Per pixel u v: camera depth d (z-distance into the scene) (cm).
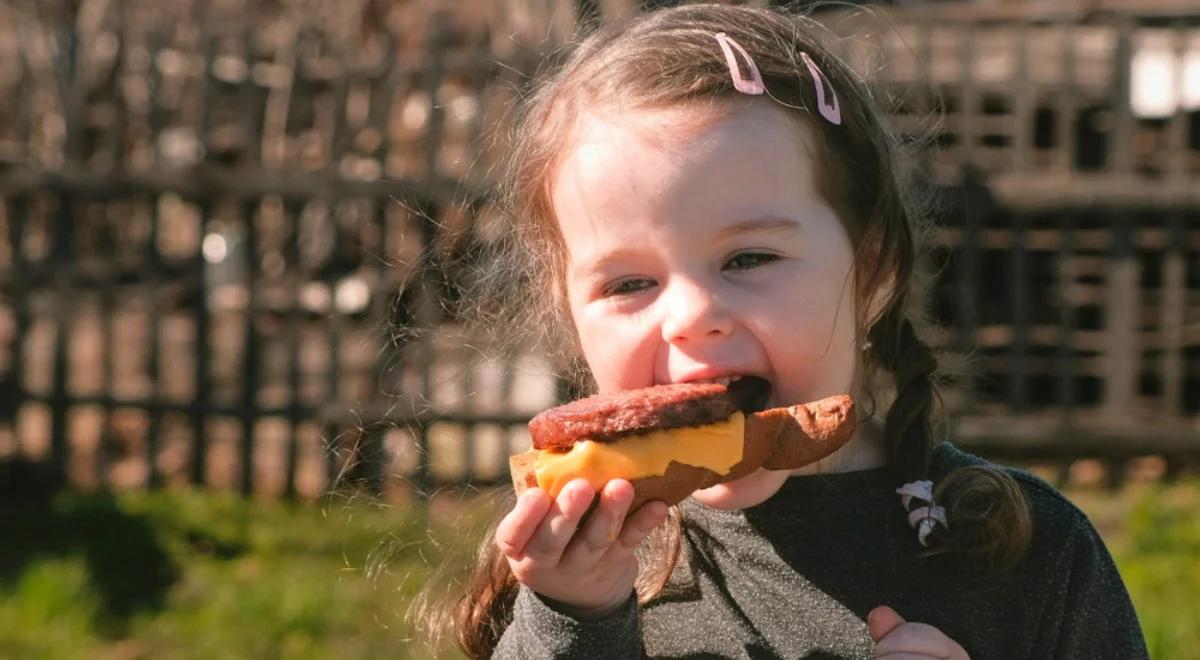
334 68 955
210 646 562
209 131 973
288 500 777
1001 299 978
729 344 200
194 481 814
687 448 192
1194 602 598
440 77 852
